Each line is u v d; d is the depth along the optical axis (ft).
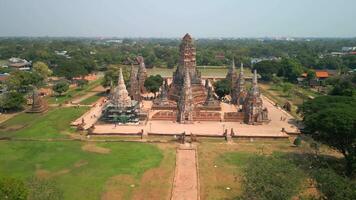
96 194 230.48
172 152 318.24
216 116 437.99
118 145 338.34
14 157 299.99
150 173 266.98
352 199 168.35
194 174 264.72
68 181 250.78
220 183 248.73
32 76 617.21
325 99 366.43
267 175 190.19
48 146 331.77
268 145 342.85
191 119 422.41
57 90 583.17
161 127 401.49
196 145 340.59
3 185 176.76
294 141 341.21
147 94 604.90
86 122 421.18
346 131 252.42
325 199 184.55
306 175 216.13
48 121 422.41
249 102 423.64
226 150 325.62
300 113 469.98
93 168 276.62
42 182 200.95
